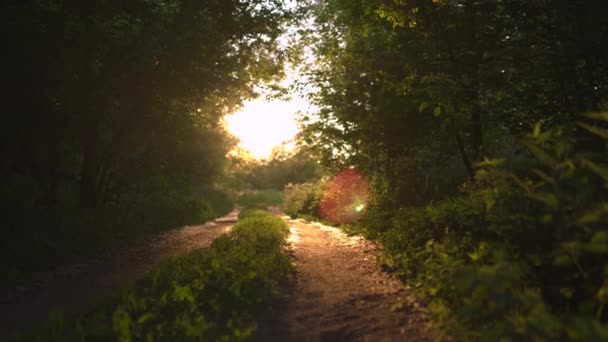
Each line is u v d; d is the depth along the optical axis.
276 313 6.39
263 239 13.06
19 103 11.98
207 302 6.42
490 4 10.75
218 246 11.56
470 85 11.07
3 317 6.62
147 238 16.72
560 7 9.29
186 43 15.05
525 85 10.92
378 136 17.97
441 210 9.38
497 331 4.05
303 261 10.49
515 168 9.41
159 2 14.08
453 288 5.62
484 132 14.60
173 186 33.53
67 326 5.61
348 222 20.03
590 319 3.37
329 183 24.86
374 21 14.87
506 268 4.22
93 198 17.44
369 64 15.48
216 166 39.03
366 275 8.66
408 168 17.09
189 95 17.42
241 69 18.59
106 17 12.73
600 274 4.55
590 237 4.43
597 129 4.60
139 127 18.70
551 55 9.59
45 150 15.05
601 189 4.77
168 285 7.34
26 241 10.98
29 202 12.94
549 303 5.03
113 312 6.10
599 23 8.74
